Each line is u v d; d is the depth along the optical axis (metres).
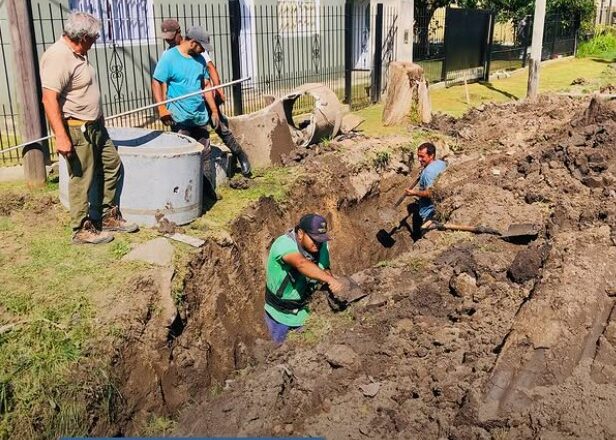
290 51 14.92
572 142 8.48
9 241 6.22
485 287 5.93
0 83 9.87
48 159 7.99
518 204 7.60
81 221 6.14
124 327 5.11
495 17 18.23
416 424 4.54
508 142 10.10
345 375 5.09
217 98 7.70
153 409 5.09
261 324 6.82
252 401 5.00
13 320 5.00
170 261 5.95
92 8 10.55
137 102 11.27
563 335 4.90
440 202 8.31
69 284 5.47
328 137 9.66
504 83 17.02
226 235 6.69
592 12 23.70
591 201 7.25
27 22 7.02
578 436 4.16
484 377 4.75
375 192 9.20
